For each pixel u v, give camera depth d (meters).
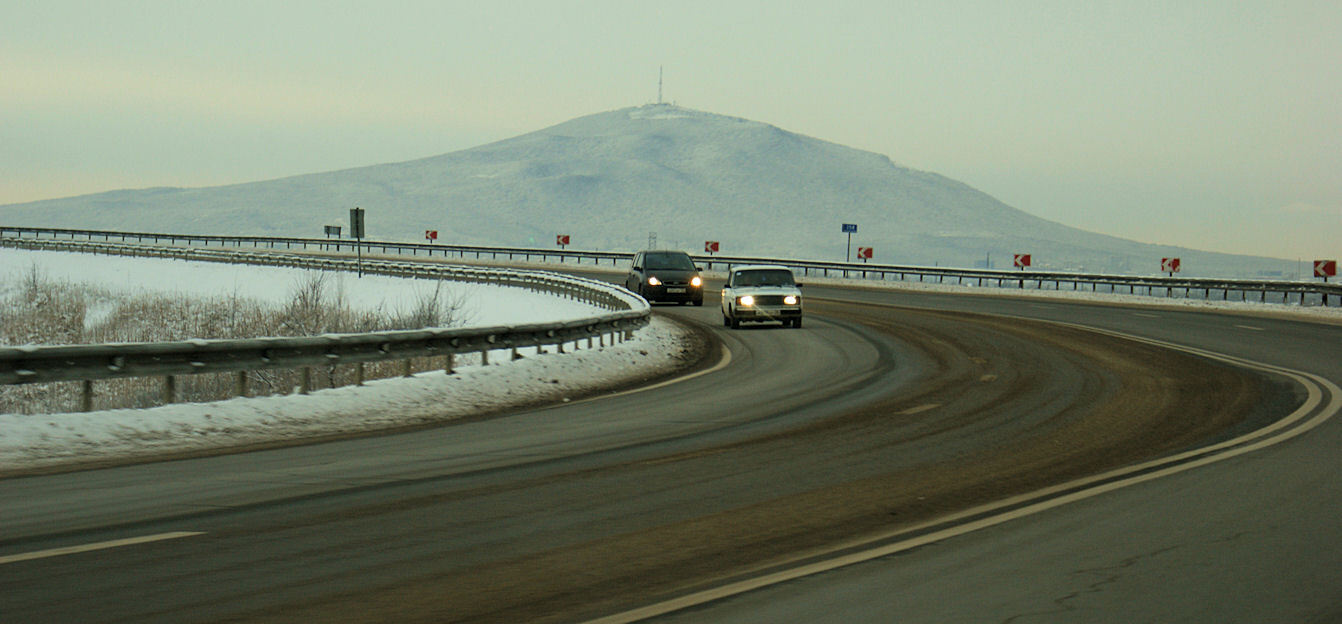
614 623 9.99
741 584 11.40
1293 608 10.59
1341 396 29.94
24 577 11.50
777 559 12.53
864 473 18.53
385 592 11.07
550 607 10.56
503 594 11.02
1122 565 12.22
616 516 14.98
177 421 23.41
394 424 25.92
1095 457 20.22
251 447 21.78
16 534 13.66
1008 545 13.20
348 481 17.75
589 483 17.59
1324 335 52.06
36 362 22.88
